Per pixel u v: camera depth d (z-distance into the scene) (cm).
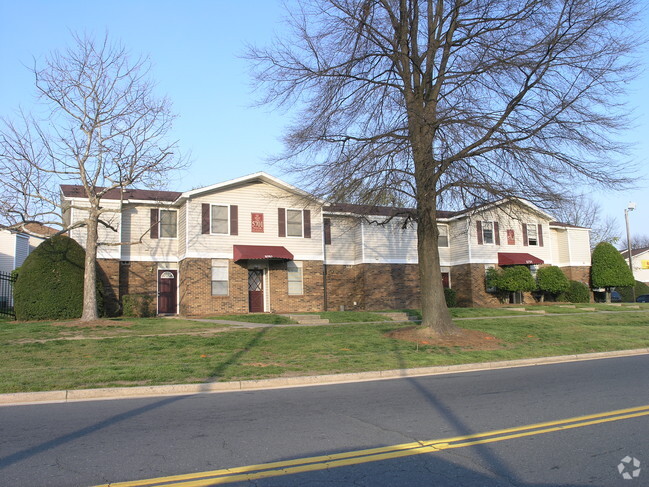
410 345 1560
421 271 1742
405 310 2881
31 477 515
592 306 3256
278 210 2783
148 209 2720
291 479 512
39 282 2177
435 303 1706
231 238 2661
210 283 2592
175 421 752
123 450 607
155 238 2714
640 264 5641
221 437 664
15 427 716
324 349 1461
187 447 620
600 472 534
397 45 1639
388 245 3238
